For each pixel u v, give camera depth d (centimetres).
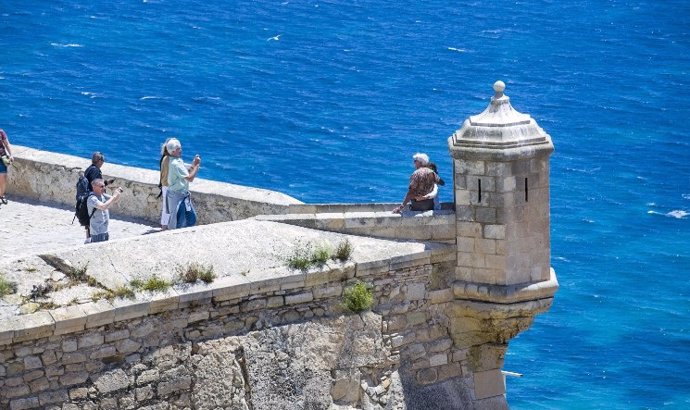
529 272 5284
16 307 4488
